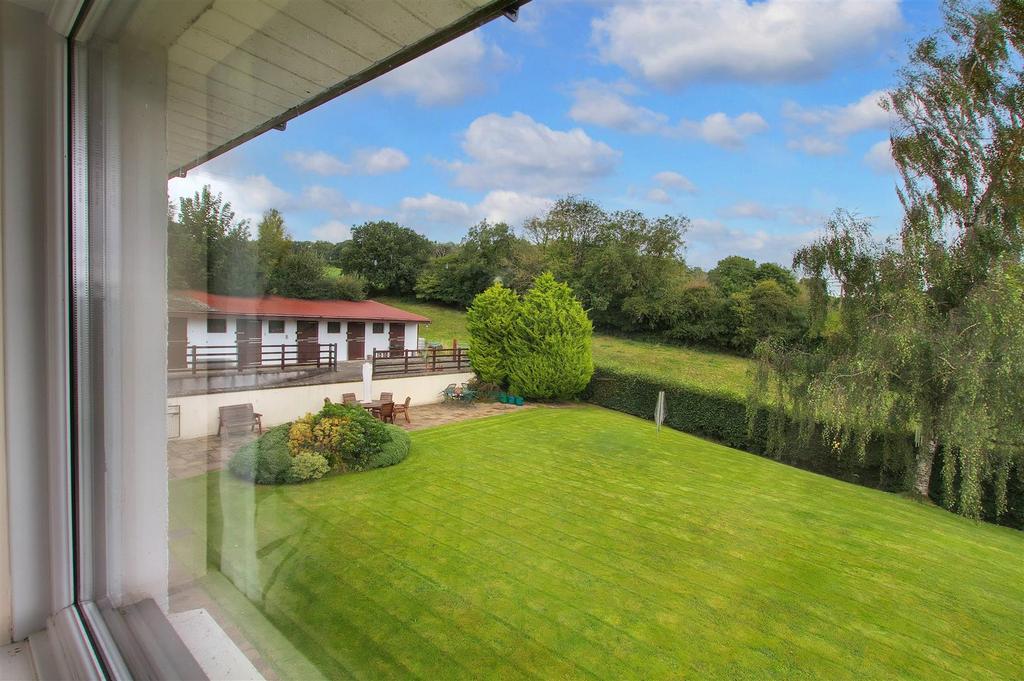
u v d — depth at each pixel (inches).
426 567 125.3
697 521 157.9
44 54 39.6
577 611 117.9
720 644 104.4
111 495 42.3
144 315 42.6
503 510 183.9
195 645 40.4
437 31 48.4
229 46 40.9
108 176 40.2
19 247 40.3
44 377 42.0
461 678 89.0
